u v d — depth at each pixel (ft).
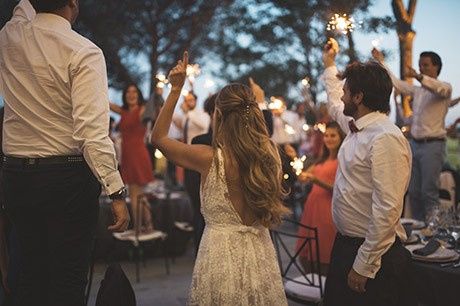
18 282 7.75
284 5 21.59
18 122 7.23
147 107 18.53
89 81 6.94
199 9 38.04
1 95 7.39
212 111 12.86
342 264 8.47
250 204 7.27
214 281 7.22
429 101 15.74
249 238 7.39
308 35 22.98
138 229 16.79
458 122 17.07
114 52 35.81
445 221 11.08
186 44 40.04
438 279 8.61
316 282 11.48
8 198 7.38
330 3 16.53
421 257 9.06
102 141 6.86
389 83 8.20
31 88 7.16
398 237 8.16
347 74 8.42
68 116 7.18
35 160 7.15
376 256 7.68
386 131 7.77
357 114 8.38
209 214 7.43
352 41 17.37
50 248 7.35
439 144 15.75
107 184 6.88
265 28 25.05
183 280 16.30
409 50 17.07
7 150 7.36
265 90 32.60
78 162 7.27
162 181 25.66
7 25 7.49
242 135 7.29
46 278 7.45
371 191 8.05
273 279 7.47
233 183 7.34
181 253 20.01
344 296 8.41
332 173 13.28
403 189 7.66
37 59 7.11
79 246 7.47
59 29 7.21
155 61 38.60
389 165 7.62
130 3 34.81
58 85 7.07
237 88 7.63
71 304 7.36
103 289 7.39
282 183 7.91
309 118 29.12
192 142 13.12
